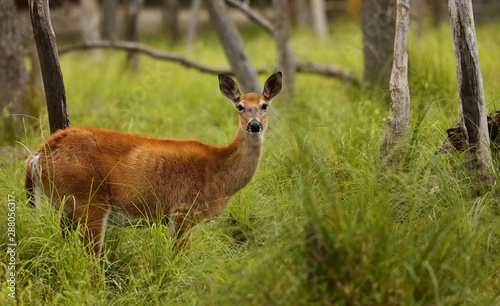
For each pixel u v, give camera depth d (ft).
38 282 31.09
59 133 33.99
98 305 30.14
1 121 53.36
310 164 34.83
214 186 35.81
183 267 32.73
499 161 36.86
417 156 37.01
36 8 37.32
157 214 34.83
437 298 26.25
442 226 30.12
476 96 35.94
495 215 33.53
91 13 107.76
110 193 33.86
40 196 33.88
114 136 34.55
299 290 26.76
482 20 127.85
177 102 68.18
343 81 68.80
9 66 54.29
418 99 45.24
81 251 32.40
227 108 61.62
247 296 27.35
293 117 48.14
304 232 28.09
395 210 33.19
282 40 65.98
